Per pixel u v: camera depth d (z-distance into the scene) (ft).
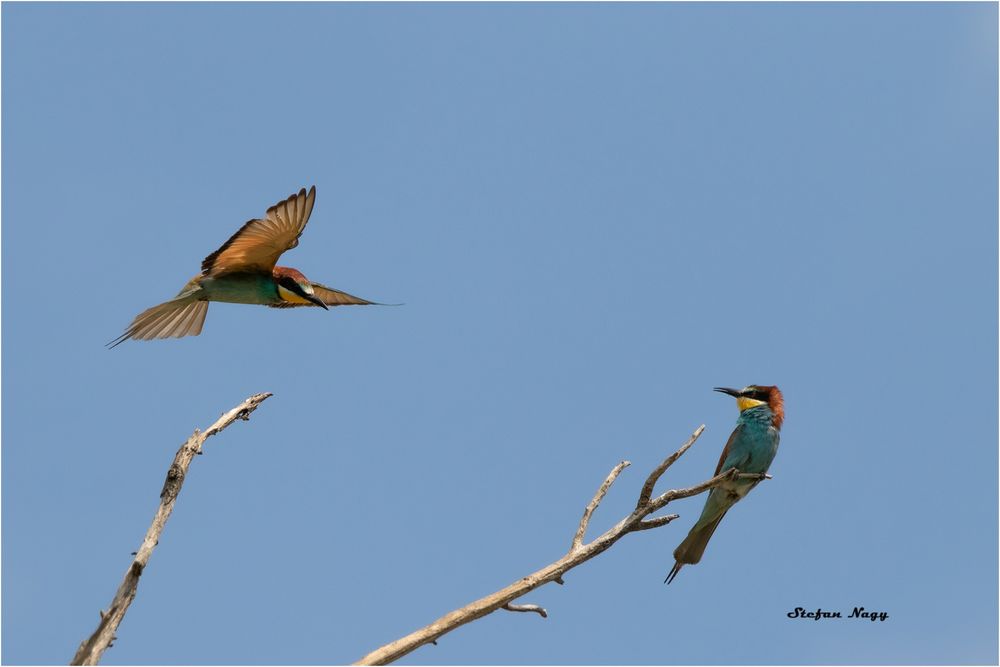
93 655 26.55
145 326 41.01
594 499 32.07
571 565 30.86
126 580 27.78
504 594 29.91
